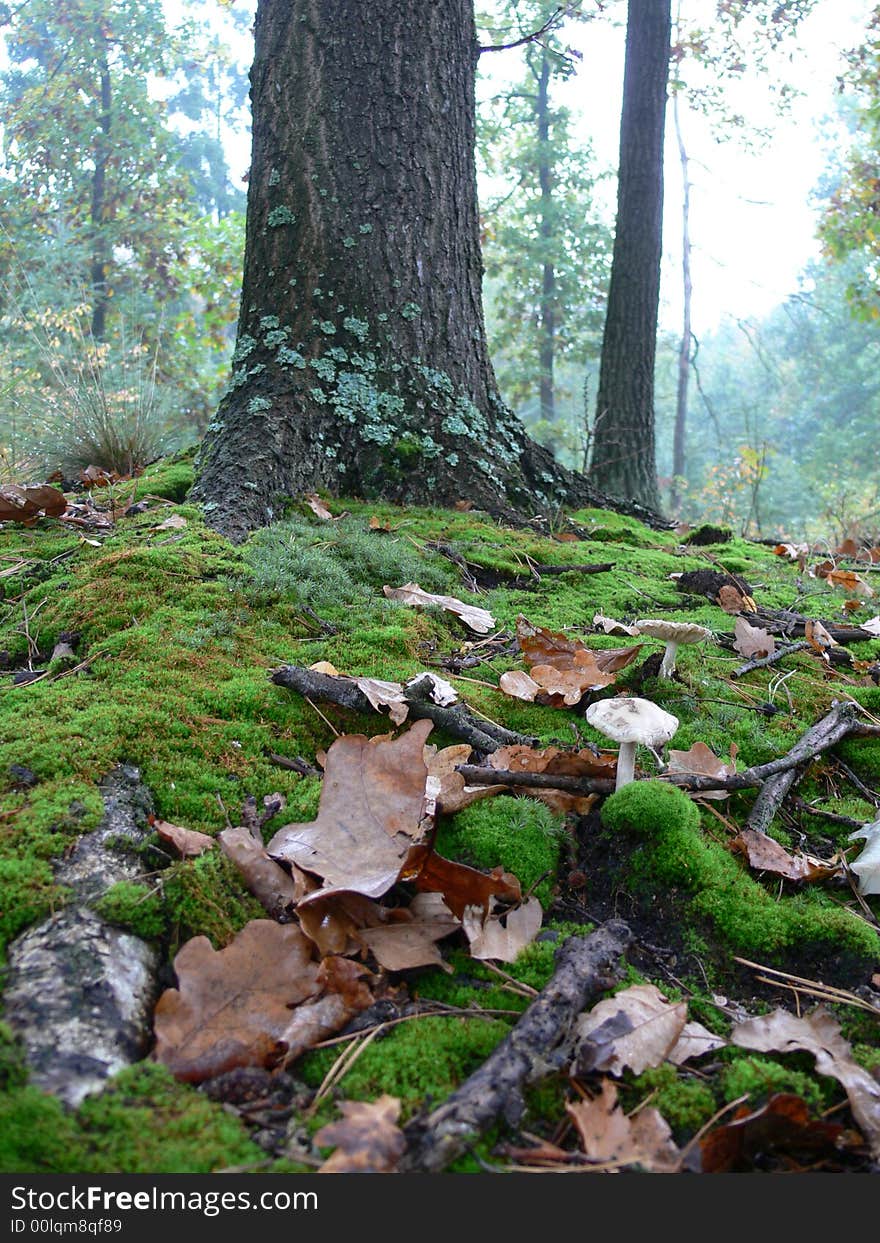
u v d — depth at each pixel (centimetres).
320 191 464
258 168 478
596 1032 158
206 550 332
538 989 172
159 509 383
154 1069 142
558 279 1938
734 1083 155
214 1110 139
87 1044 141
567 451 2139
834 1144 145
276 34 480
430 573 357
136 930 166
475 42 514
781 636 351
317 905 176
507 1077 144
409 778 199
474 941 179
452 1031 160
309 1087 149
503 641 318
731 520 1614
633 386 824
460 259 496
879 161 1479
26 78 2117
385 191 470
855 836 226
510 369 2041
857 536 778
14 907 161
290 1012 158
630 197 826
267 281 464
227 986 158
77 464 588
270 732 235
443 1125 134
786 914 193
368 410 453
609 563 407
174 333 1342
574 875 205
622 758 221
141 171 1786
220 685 248
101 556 330
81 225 1708
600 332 2003
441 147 486
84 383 626
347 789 200
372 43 471
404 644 291
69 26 1736
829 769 262
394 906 189
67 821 184
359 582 342
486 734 244
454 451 471
